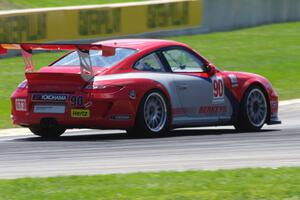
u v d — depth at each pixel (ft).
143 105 111.34
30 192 67.05
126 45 116.37
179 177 74.18
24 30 216.95
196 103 118.52
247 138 112.16
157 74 114.73
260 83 125.80
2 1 299.79
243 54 243.81
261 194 65.67
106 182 71.61
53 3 316.40
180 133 121.08
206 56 237.86
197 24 278.67
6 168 84.64
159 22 261.85
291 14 316.81
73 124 110.32
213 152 96.48
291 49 256.11
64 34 228.02
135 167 84.48
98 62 113.09
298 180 72.13
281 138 111.75
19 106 113.91
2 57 217.97
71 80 109.70
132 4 251.19
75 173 80.48
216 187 68.90
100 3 328.08
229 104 122.62
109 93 109.19
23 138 116.78
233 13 293.02
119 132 123.95
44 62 212.23
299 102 176.86
